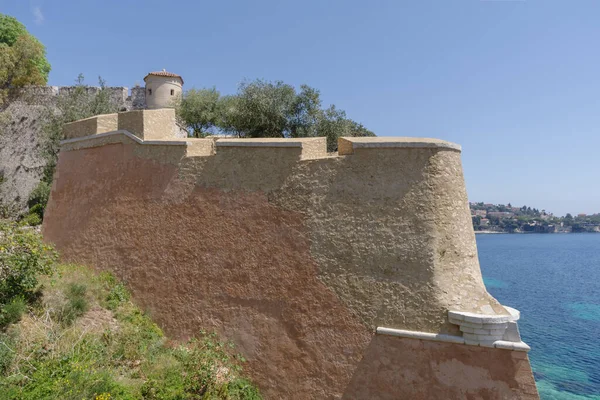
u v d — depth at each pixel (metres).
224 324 7.34
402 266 6.28
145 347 7.09
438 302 5.98
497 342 5.56
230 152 7.81
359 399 6.22
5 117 23.05
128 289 8.41
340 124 17.06
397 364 6.09
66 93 24.78
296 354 6.73
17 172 22.52
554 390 15.62
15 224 8.08
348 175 6.82
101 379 5.58
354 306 6.47
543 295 37.28
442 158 6.43
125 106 26.45
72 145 10.41
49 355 6.07
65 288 7.70
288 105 16.36
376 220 6.55
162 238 8.26
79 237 9.54
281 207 7.25
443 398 5.78
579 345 21.81
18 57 25.20
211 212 7.84
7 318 6.50
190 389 6.15
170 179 8.39
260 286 7.19
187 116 20.50
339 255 6.69
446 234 6.25
